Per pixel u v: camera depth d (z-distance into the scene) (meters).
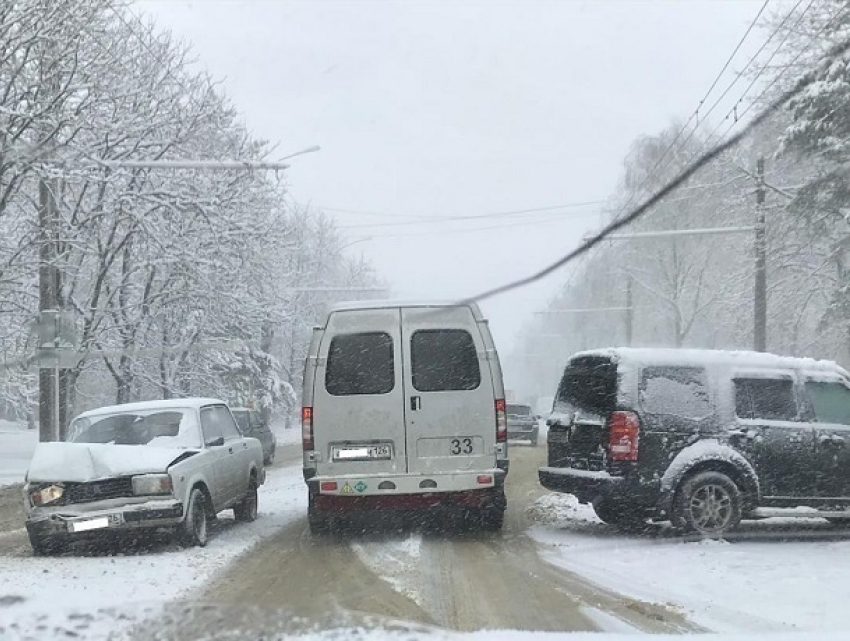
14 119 19.03
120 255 25.64
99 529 8.96
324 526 10.27
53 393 19.75
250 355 36.28
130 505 9.05
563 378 10.91
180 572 8.04
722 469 9.56
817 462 9.68
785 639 5.61
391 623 6.09
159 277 26.28
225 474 10.73
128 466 9.19
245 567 8.35
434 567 8.31
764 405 9.81
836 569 7.77
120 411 10.70
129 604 6.64
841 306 25.94
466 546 9.51
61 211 22.05
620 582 7.53
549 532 10.48
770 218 28.58
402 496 9.55
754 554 8.55
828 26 19.92
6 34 18.75
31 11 18.62
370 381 9.71
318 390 9.70
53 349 18.47
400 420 9.65
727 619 6.24
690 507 9.40
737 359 9.93
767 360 10.01
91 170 21.59
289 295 33.78
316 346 9.80
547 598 6.98
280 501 14.61
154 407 10.73
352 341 9.80
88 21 19.91
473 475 9.60
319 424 9.65
